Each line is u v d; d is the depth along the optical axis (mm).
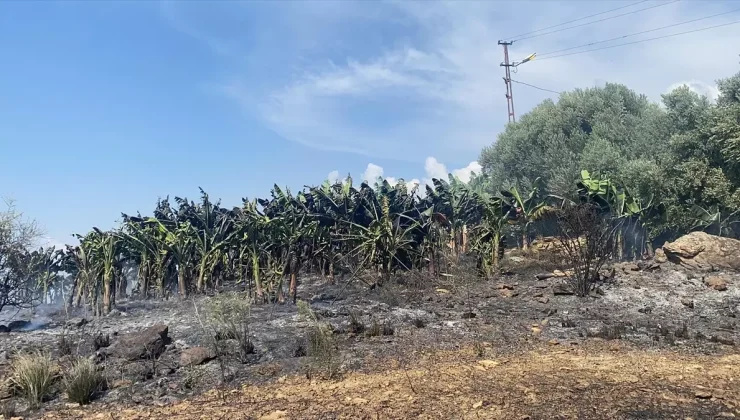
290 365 7820
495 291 14242
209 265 15727
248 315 10508
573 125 32500
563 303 12539
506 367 7391
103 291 14172
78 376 6844
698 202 20656
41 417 6152
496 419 5332
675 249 15891
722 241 15633
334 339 8609
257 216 14992
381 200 17828
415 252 16047
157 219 17203
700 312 11508
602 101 32656
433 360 7906
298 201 18766
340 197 18469
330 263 16781
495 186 32500
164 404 6434
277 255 14133
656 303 12375
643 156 23547
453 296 13828
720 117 20625
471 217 21219
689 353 8141
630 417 5316
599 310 11789
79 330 11172
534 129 33156
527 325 10281
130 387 7137
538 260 18141
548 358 7891
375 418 5527
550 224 23531
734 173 20641
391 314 11609
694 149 21578
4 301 13266
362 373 7359
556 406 5656
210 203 17797
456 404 5832
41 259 16031
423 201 20516
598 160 24953
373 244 15508
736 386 6312
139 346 8617
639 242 20500
